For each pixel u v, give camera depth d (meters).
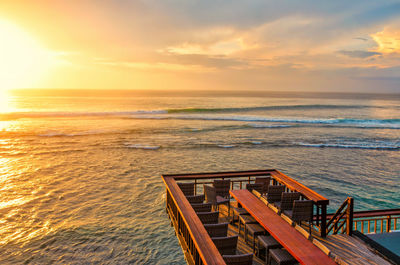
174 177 7.02
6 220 11.01
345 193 14.62
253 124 43.62
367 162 21.20
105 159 20.77
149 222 11.30
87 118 47.72
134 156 21.78
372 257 4.19
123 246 9.55
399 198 13.98
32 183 15.29
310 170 18.78
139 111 58.34
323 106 89.88
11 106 72.94
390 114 68.88
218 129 37.62
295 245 4.12
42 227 10.58
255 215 5.18
